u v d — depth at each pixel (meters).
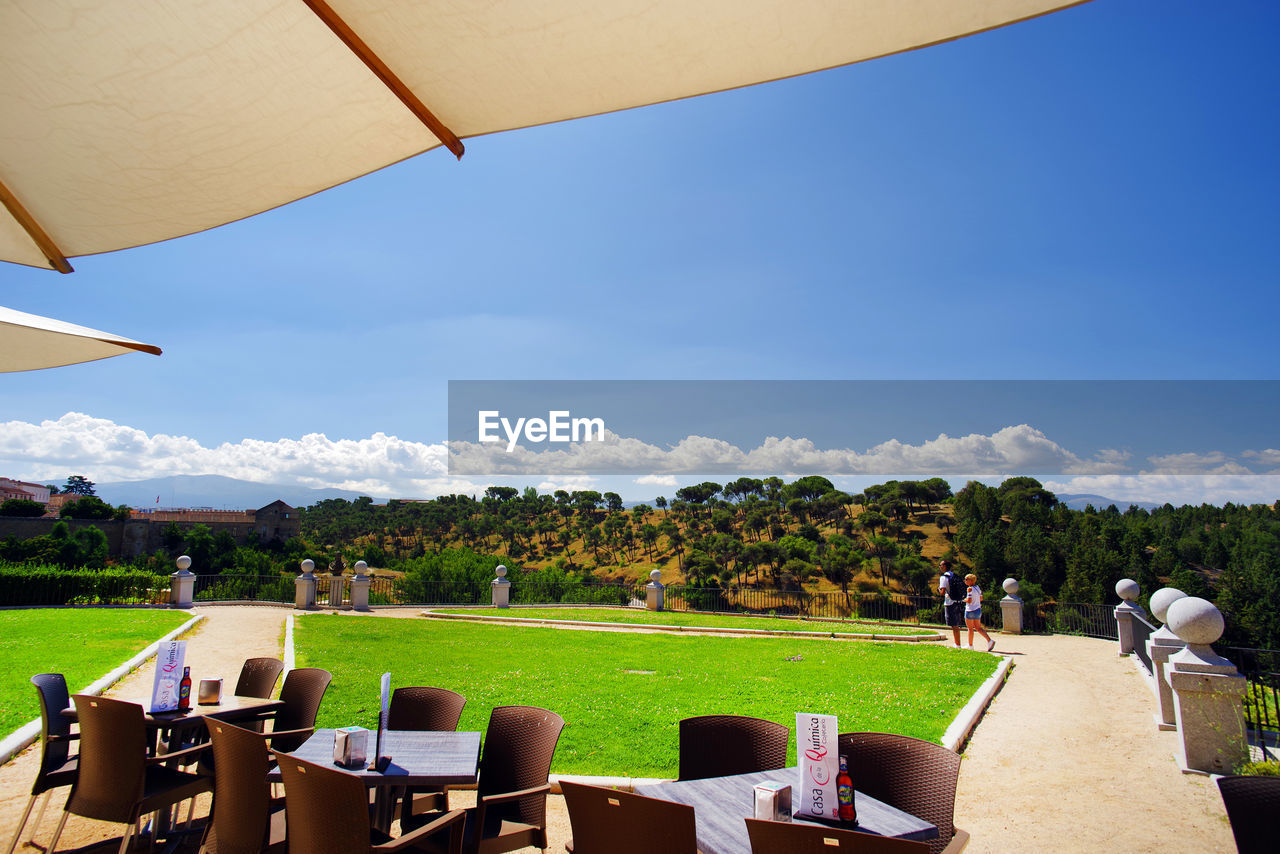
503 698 9.34
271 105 2.60
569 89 2.45
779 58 2.26
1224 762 6.25
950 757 3.63
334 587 22.92
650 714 8.47
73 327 4.21
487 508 101.38
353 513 97.62
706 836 2.91
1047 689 9.96
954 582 14.49
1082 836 5.04
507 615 21.61
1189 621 6.48
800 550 73.62
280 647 13.60
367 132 2.74
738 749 4.30
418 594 27.75
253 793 3.68
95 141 2.81
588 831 2.88
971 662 12.19
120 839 4.79
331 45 2.32
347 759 3.67
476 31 2.16
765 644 15.53
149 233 3.52
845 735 4.00
